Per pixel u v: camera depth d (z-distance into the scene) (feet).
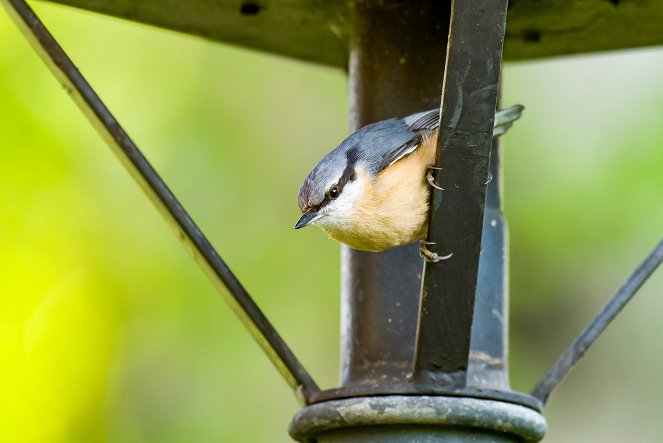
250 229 39.11
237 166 39.58
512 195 37.17
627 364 39.70
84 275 38.55
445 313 20.40
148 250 38.93
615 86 38.01
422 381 20.62
